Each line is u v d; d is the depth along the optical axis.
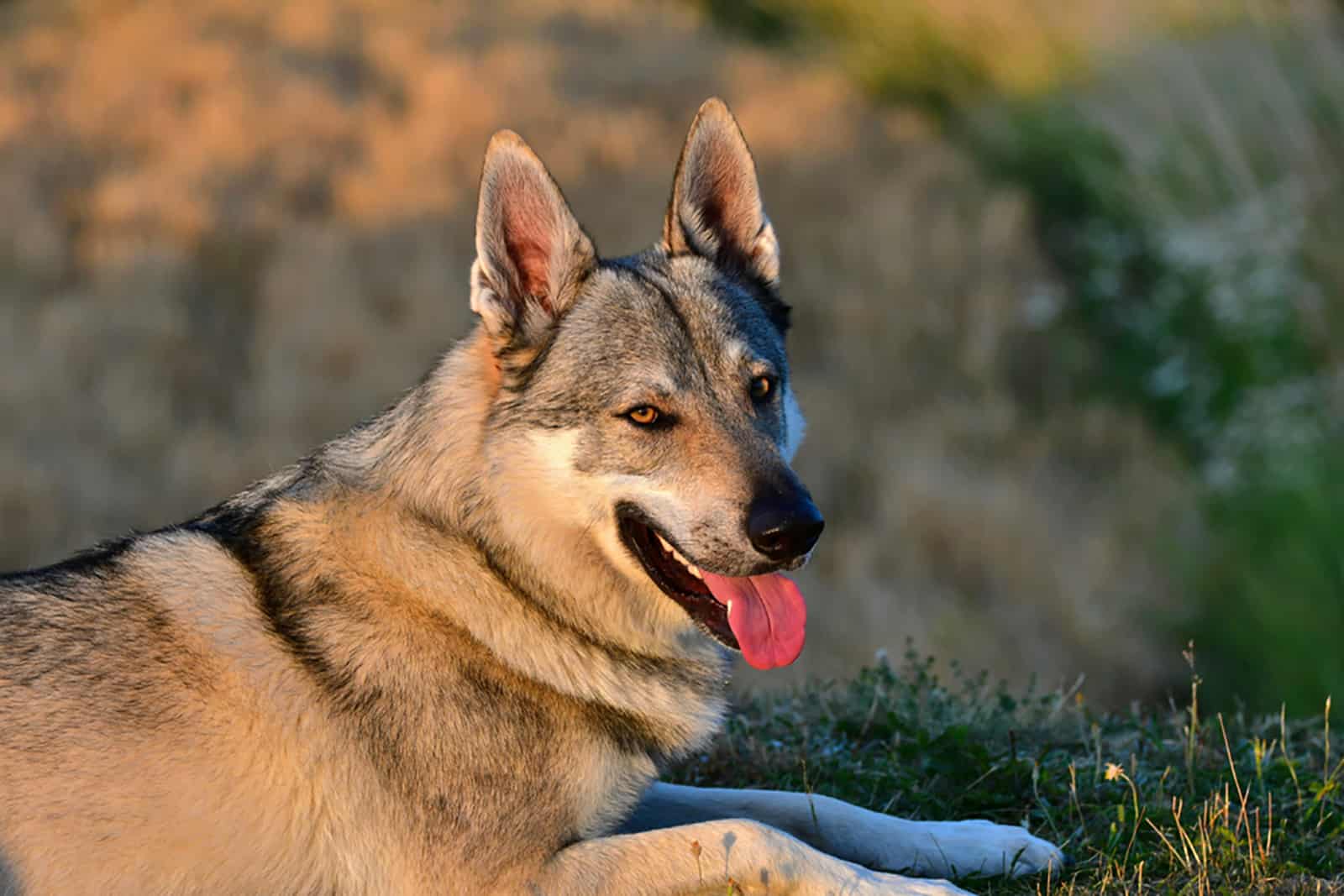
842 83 29.77
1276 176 20.67
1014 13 27.06
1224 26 22.53
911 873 5.93
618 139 26.02
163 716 5.18
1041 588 16.62
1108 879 5.77
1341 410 17.31
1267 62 21.25
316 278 22.02
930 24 28.47
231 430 19.44
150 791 5.10
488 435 5.70
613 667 5.71
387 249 23.03
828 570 17.09
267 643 5.41
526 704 5.47
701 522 5.57
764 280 6.57
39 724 5.10
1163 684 15.59
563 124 26.50
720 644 5.91
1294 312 18.55
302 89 27.45
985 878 5.91
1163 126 22.62
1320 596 15.30
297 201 24.39
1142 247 22.58
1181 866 5.88
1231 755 7.03
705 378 5.82
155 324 20.81
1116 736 7.61
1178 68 22.58
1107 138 23.73
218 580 5.51
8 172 24.19
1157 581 16.80
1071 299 22.56
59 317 20.64
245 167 24.95
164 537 5.69
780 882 5.23
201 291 22.09
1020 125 25.81
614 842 5.32
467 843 5.33
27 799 5.00
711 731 6.00
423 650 5.44
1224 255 19.34
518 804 5.38
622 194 24.34
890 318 21.72
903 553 17.28
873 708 7.59
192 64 28.38
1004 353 21.36
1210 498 17.92
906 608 16.27
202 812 5.16
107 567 5.54
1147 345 21.05
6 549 16.62
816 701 8.36
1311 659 14.74
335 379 20.27
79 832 5.03
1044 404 20.55
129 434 18.75
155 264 21.98
